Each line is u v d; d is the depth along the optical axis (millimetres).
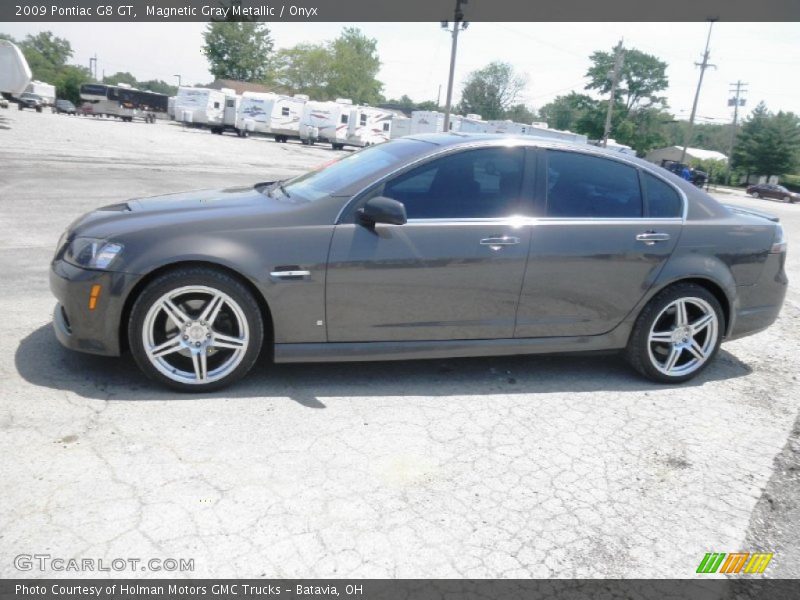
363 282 3504
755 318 4324
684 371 4199
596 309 3926
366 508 2570
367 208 3377
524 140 3900
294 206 3564
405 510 2580
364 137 41906
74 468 2662
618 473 3014
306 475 2764
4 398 3205
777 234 4316
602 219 3898
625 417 3637
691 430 3541
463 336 3768
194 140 32906
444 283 3627
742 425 3664
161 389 3461
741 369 4664
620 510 2721
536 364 4375
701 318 4180
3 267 5875
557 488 2840
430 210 3641
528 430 3369
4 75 20375
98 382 3482
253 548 2285
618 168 4047
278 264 3387
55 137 23672
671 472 3066
